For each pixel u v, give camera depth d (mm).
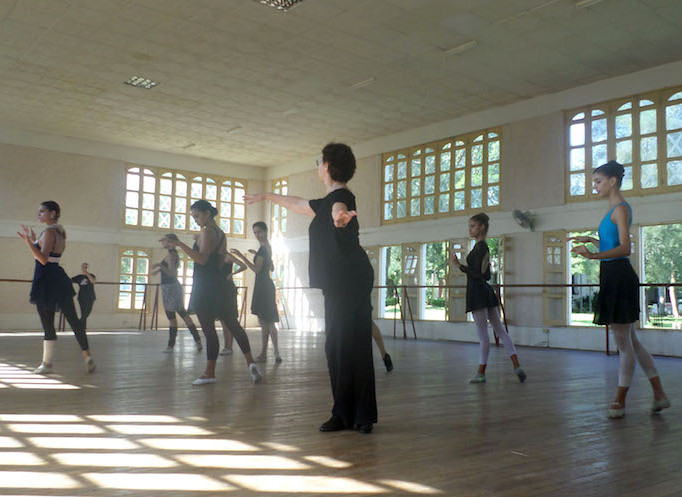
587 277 12023
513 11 7648
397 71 9766
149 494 1853
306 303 15383
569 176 10195
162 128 13352
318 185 15477
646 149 9281
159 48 9070
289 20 8039
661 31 8117
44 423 2889
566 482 2062
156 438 2617
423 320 12250
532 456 2416
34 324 13375
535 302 10430
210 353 4430
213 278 4430
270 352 7324
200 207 4457
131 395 3818
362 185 14055
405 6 7574
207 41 8773
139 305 14781
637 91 9438
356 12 7770
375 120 12430
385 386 4512
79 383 4348
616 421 3205
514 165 10984
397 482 2025
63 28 8438
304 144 14492
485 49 8828
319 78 10180
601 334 9477
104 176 14500
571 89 10273
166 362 5926
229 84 10562
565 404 3760
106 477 2021
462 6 7539
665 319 9930
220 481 2006
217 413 3234
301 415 3207
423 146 12734
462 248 11664
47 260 4863
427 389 4371
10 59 9602
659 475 2164
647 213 9148
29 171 13508
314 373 5145
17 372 4930
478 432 2863
